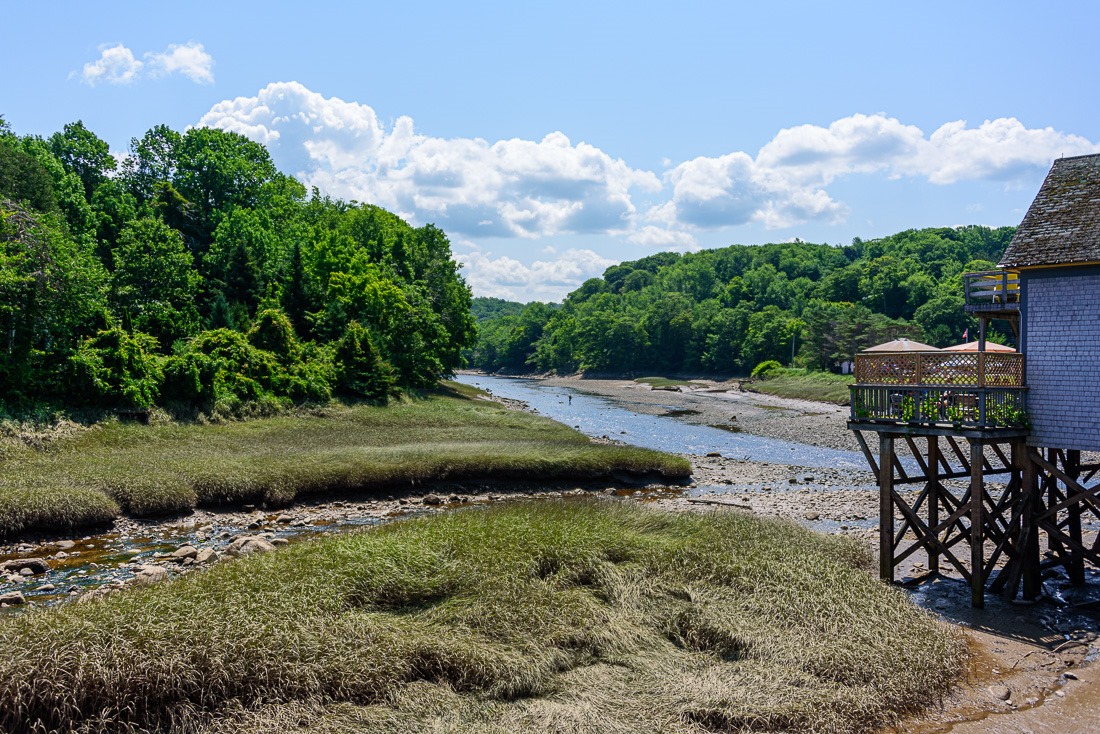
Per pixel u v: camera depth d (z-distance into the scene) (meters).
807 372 107.69
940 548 16.47
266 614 11.51
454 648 11.25
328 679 10.40
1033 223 16.53
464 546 15.26
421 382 66.62
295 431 39.84
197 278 57.25
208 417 39.91
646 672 11.45
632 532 17.55
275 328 50.88
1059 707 11.36
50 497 21.72
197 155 77.25
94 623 10.73
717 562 15.24
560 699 10.62
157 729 9.47
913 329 99.50
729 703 10.35
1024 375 16.03
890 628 12.77
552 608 13.02
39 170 48.16
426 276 82.31
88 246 50.88
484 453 32.28
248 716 9.70
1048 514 16.03
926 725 10.74
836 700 10.56
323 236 72.94
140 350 38.94
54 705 9.30
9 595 15.57
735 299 173.62
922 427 16.23
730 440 49.31
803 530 19.67
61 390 34.19
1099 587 17.25
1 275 33.06
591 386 130.38
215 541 21.31
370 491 28.27
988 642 13.95
